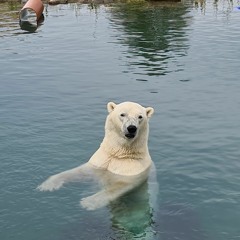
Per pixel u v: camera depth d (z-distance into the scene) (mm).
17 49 18312
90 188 7812
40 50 18203
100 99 12539
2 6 29625
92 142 9719
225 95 13000
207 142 9836
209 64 16219
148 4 30156
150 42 19578
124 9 28250
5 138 9789
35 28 22719
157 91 13297
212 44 19203
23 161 8750
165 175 8422
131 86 13719
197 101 12484
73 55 17406
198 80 14367
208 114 11523
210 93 13164
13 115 11188
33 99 12438
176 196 7664
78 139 9852
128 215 6984
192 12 27250
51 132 10188
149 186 8000
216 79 14508
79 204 7277
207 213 7129
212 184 8078
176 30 22109
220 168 8672
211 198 7598
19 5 29812
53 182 7867
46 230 6574
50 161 8805
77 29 22406
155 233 6504
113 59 16828
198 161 8969
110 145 8492
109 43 19391
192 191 7840
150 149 9508
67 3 30984
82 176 8172
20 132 10148
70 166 8648
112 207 7203
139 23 23781
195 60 16734
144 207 7254
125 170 8289
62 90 13273
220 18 25438
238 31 21844
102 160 8492
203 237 6461
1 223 6734
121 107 8289
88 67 15781
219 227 6738
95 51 18031
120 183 8039
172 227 6695
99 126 10594
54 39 20203
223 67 15836
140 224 6738
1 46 18812
